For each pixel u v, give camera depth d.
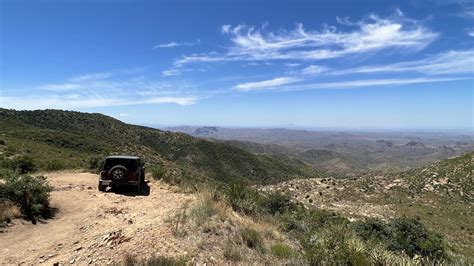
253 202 13.12
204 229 9.06
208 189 13.11
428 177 93.50
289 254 8.23
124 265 7.02
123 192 17.16
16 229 10.48
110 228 10.30
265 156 168.25
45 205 12.70
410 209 74.31
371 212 70.06
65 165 26.59
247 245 8.63
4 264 7.91
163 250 7.82
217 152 138.25
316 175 189.50
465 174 87.38
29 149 44.38
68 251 8.71
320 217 16.02
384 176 104.38
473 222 62.41
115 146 80.50
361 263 7.20
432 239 14.92
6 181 12.65
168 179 20.83
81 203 14.22
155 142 129.12
